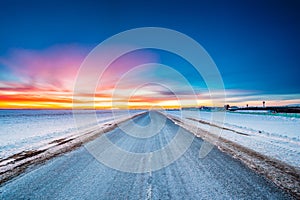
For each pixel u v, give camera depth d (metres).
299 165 5.46
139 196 3.62
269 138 10.32
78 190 3.88
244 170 5.06
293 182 4.24
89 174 4.80
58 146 8.30
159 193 3.74
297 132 12.79
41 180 4.39
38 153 7.01
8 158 6.34
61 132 13.55
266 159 6.11
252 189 3.89
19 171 5.00
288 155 6.60
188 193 3.73
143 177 4.61
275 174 4.74
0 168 5.27
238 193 3.71
